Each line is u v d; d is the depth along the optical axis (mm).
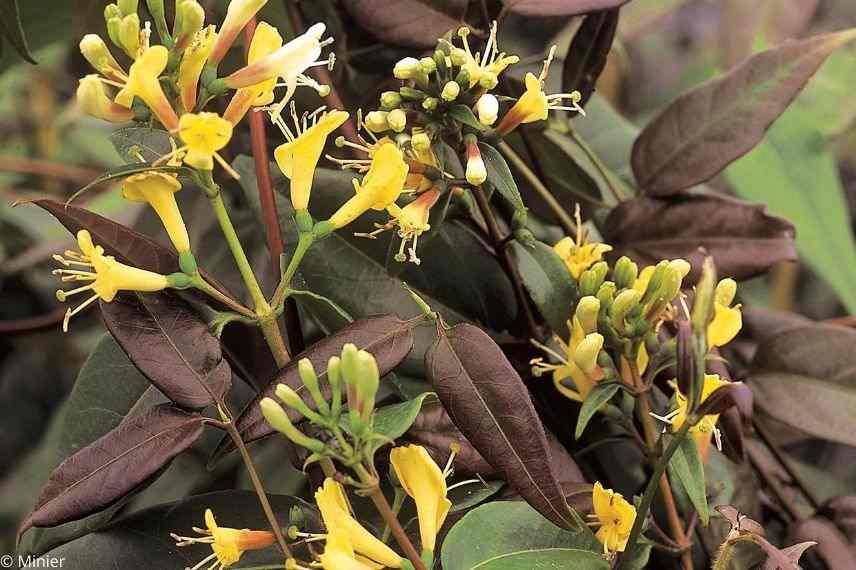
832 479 991
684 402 768
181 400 752
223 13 946
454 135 780
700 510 745
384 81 919
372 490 709
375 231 826
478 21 858
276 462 953
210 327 760
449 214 831
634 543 751
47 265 1167
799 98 1061
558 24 1027
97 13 954
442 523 756
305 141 743
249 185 850
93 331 1208
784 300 1185
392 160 748
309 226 755
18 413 1236
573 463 812
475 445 741
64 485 738
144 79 720
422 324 770
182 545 769
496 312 858
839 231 1000
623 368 781
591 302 763
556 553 751
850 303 996
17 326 957
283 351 767
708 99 872
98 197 1081
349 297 839
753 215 868
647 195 878
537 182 894
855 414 850
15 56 981
